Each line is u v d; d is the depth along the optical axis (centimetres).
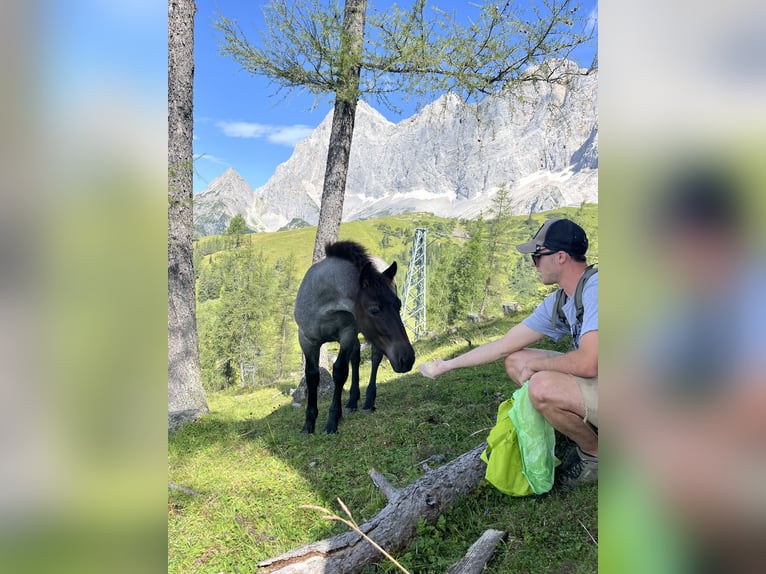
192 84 606
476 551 210
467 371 570
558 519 223
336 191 690
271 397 792
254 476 353
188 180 605
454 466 269
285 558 210
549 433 245
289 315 3991
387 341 411
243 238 5769
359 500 290
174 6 585
